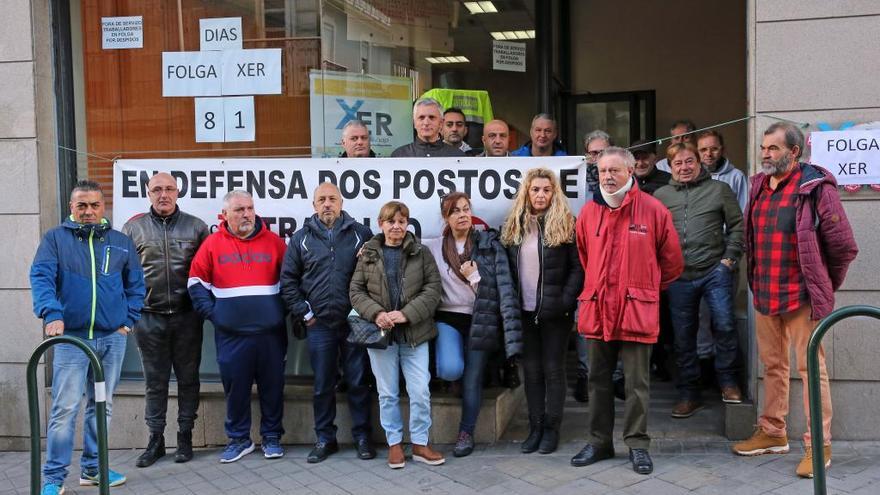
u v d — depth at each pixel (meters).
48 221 5.79
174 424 5.59
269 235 5.18
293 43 6.22
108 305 4.68
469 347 4.91
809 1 4.89
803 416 5.00
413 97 6.81
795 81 4.93
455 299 4.99
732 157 8.70
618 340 4.67
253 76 6.20
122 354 4.85
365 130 5.67
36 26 5.73
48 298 4.48
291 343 5.77
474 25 7.14
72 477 5.07
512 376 5.68
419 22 6.84
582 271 4.82
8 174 5.71
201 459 5.29
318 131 6.27
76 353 4.61
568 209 4.84
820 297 4.37
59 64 5.95
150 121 6.22
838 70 4.88
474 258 4.93
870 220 4.88
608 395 4.78
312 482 4.75
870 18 4.82
